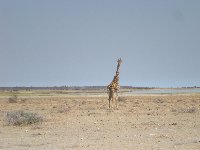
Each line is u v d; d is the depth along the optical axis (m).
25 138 29.31
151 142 26.12
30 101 88.00
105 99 96.31
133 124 36.66
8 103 80.31
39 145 26.08
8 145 26.33
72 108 59.97
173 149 23.36
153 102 79.25
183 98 98.69
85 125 36.66
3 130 34.25
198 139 26.91
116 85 57.59
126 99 90.56
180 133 30.28
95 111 51.97
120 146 24.75
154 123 37.16
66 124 37.69
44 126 36.47
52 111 53.44
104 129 33.59
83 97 110.38
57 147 25.05
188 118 41.75
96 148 24.19
